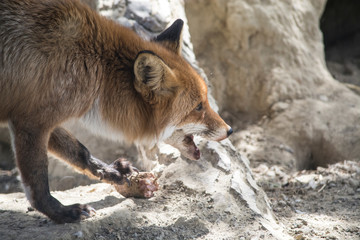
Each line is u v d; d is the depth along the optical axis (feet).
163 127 24.45
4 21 21.68
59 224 22.39
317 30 59.16
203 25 54.44
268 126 51.88
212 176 27.27
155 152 31.19
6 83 21.67
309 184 36.50
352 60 73.61
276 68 54.08
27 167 21.63
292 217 29.04
